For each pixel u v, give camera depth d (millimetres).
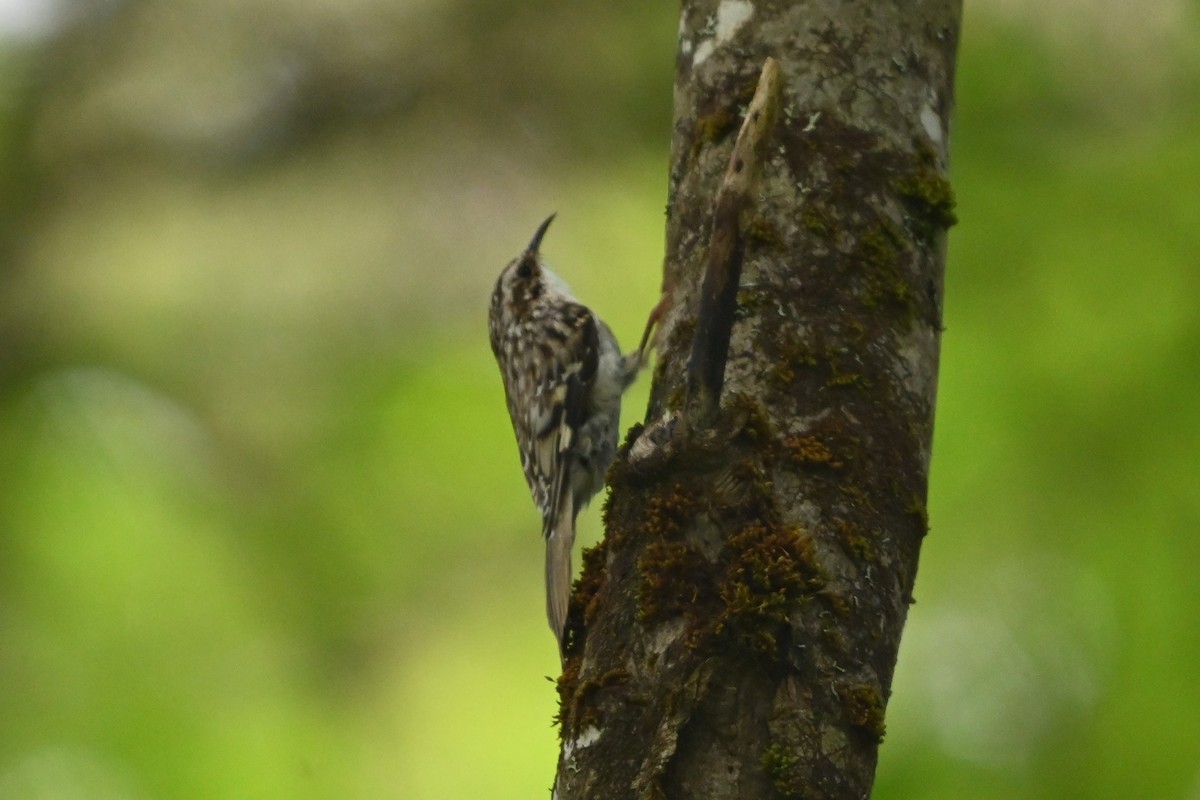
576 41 12883
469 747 11883
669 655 3859
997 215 9703
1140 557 8836
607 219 12320
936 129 4770
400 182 13000
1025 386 9195
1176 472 8883
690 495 4059
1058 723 8805
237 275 13234
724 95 4828
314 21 13320
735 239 3984
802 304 4371
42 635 12430
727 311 4000
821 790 3697
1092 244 9555
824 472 4109
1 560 12562
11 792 11711
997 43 10359
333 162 13180
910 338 4438
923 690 9039
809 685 3809
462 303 12797
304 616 12445
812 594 3910
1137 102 10125
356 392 12836
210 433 12945
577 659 4219
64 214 13656
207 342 13156
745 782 3684
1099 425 9047
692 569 3957
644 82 12711
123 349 13391
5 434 13117
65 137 13828
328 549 12547
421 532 12508
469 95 12961
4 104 14156
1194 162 9727
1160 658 8664
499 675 12086
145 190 13570
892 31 4762
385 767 11891
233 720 12172
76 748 12000
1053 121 10141
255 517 12750
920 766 8867
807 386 4250
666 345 4633
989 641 9023
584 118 12734
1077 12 10266
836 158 4574
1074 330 9359
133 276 13508
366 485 12586
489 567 12367
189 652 12406
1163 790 8469
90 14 14164
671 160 4980
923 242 4594
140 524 12781
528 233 12664
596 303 11984
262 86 13562
